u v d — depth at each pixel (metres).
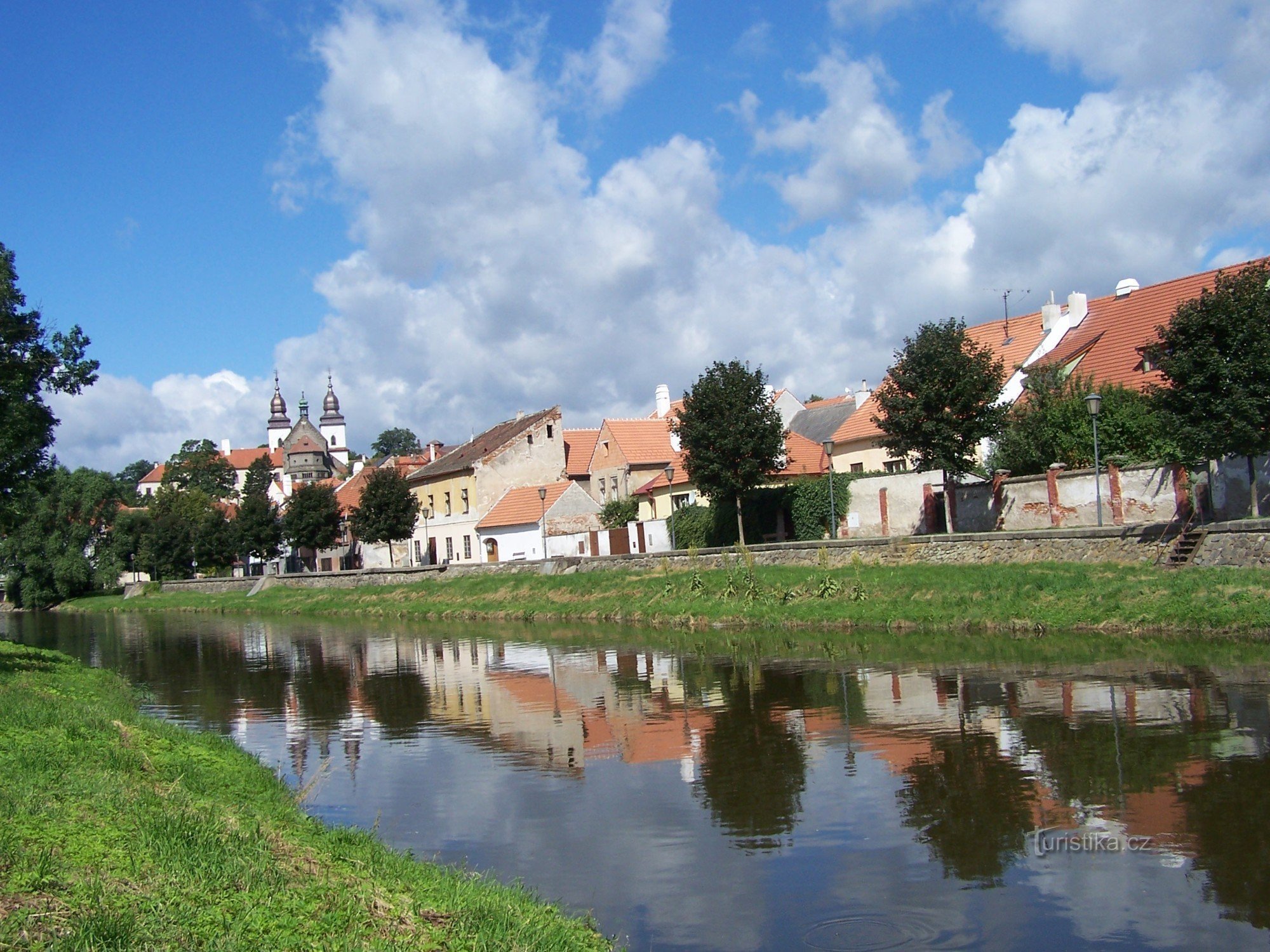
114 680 28.89
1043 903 9.91
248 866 9.51
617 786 15.53
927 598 30.48
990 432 36.75
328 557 90.81
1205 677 19.16
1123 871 10.51
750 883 11.05
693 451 44.59
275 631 51.69
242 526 87.00
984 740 16.17
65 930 7.46
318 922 8.51
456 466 72.31
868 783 14.45
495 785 16.16
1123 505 31.70
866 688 21.47
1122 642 23.84
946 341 36.50
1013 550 31.62
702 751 17.33
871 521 42.81
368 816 14.62
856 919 9.88
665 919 10.22
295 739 21.19
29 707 16.53
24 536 94.44
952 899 10.16
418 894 9.80
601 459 68.19
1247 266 27.09
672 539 52.22
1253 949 8.72
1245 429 24.97
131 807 11.02
